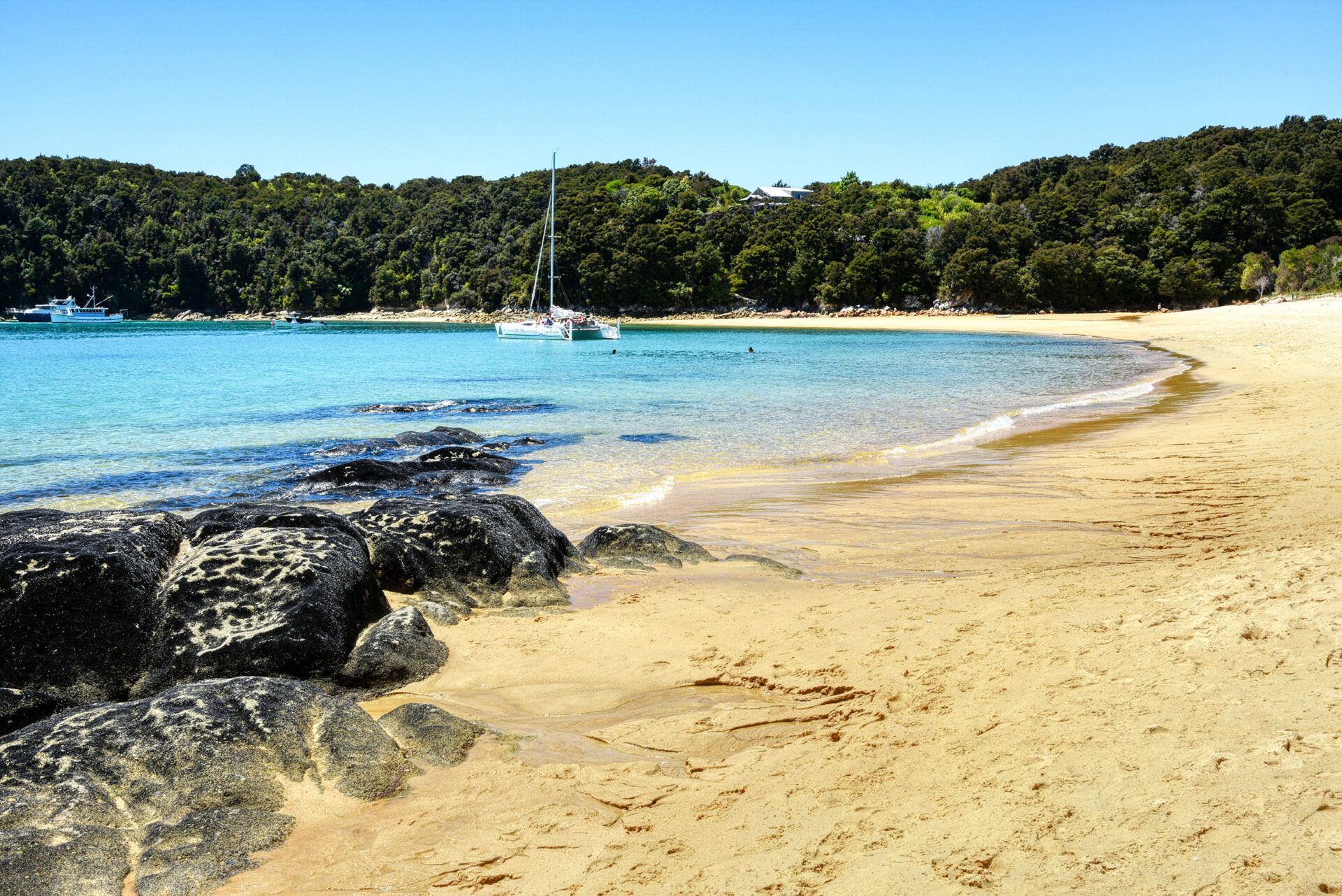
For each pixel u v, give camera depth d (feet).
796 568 28.40
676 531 34.19
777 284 382.63
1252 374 89.30
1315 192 357.82
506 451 54.39
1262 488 34.96
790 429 63.36
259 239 481.05
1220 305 332.39
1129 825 10.25
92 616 18.99
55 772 13.70
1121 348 163.94
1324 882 8.50
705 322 364.38
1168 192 370.73
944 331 278.26
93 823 12.92
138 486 43.60
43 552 19.45
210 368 124.77
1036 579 23.90
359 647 19.88
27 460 50.16
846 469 47.16
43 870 11.71
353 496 41.65
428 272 453.17
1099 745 12.35
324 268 458.50
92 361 136.56
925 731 14.48
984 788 11.98
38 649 18.48
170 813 13.39
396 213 498.69
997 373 113.19
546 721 17.40
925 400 82.23
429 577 24.99
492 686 19.42
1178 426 56.13
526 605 24.89
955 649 18.26
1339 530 25.68
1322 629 14.62
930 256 367.86
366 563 22.82
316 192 593.83
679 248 391.24
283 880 12.05
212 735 14.64
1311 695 12.38
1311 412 56.29
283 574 20.38
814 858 11.12
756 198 495.00
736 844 11.91
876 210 396.37
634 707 17.89
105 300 428.56
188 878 11.94
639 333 280.10
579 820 13.25
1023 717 13.97
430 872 12.10
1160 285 334.03
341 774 14.65
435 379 109.09
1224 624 15.89
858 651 19.26
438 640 21.65
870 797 12.55
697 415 72.08
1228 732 11.84
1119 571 23.65
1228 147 428.15
